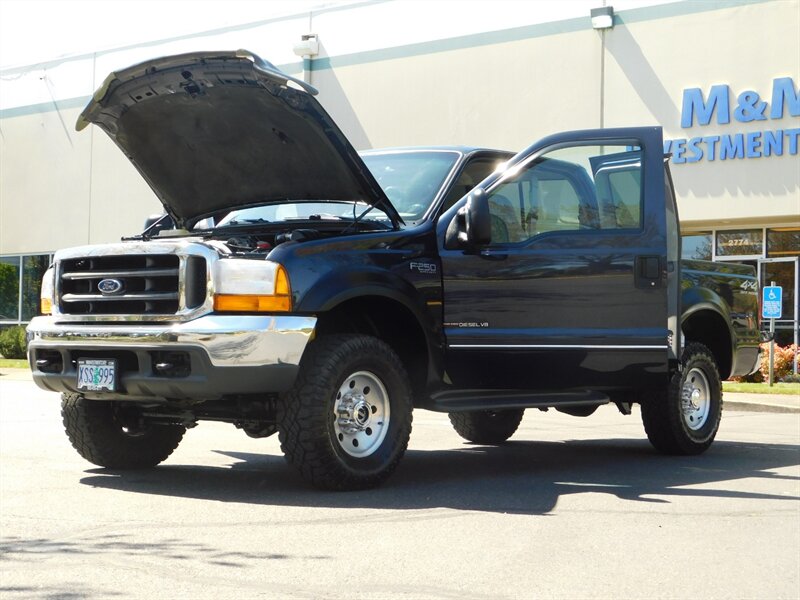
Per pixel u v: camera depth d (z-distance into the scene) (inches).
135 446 296.4
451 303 278.4
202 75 265.7
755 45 842.2
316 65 1051.9
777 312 732.7
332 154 270.7
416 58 996.6
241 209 313.9
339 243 261.0
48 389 277.9
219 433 401.7
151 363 253.1
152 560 185.6
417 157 308.2
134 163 301.7
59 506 238.2
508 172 289.9
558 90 925.2
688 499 256.5
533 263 287.3
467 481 281.1
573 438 411.5
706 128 860.6
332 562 185.5
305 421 249.8
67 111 1235.2
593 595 166.6
